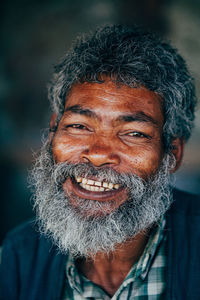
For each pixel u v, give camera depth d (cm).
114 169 114
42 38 730
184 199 145
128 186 115
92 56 119
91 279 131
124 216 117
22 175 553
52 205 125
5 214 422
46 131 146
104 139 114
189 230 131
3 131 681
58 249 136
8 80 720
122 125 114
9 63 718
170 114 125
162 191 128
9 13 729
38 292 133
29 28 736
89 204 117
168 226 132
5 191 490
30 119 703
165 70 122
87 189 120
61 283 130
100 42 126
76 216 118
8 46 733
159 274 125
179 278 121
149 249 124
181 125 136
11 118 702
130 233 119
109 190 118
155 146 119
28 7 728
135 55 119
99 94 115
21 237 147
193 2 664
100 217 117
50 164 130
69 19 716
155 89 117
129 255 126
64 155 119
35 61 728
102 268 128
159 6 667
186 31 665
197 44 658
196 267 123
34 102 707
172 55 131
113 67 115
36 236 146
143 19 678
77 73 120
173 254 125
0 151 635
